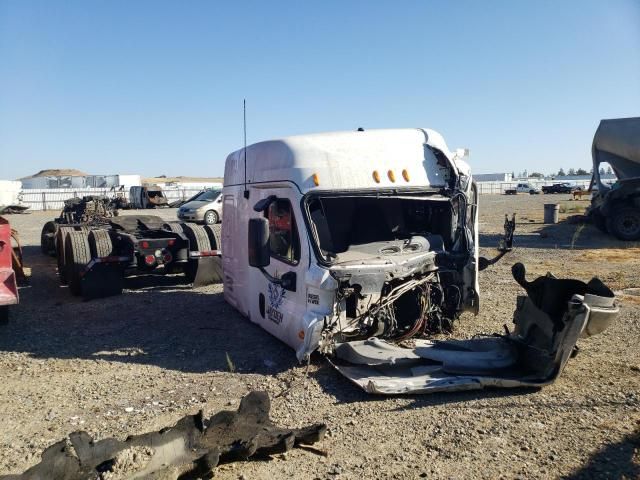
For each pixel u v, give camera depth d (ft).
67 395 18.28
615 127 60.29
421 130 22.71
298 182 20.63
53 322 28.68
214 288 37.50
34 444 14.61
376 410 16.15
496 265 43.75
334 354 19.58
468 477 12.41
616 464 12.72
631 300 30.37
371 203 22.17
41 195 172.96
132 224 39.11
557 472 12.48
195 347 23.61
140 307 31.91
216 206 92.07
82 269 34.60
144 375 20.22
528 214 100.01
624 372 18.92
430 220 23.77
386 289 20.27
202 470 12.32
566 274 39.22
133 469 11.60
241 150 27.96
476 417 15.47
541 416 15.44
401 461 13.23
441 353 18.63
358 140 21.50
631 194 59.26
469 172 22.81
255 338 24.52
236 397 17.70
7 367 21.29
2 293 24.97
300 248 20.31
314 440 13.97
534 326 18.39
